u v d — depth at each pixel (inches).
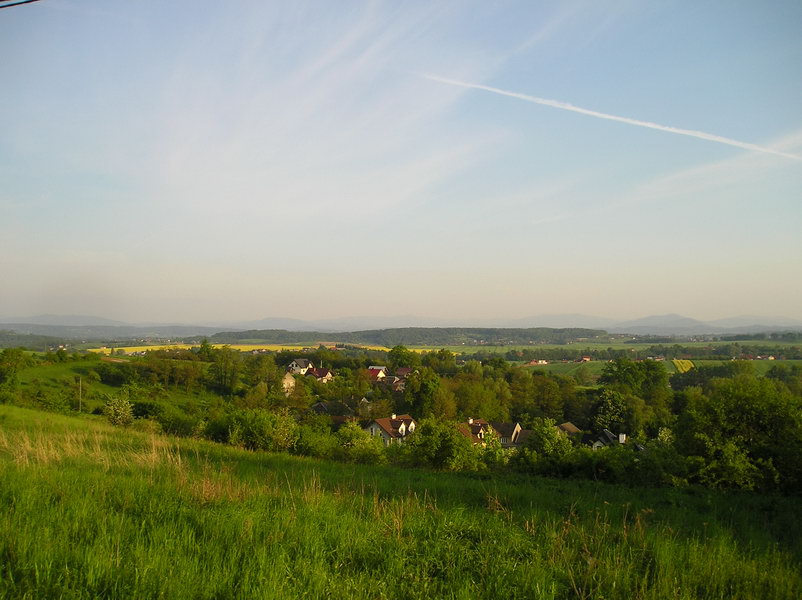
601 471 597.6
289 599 186.7
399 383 3636.8
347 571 216.1
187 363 3095.5
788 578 225.3
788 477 546.6
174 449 693.9
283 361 4685.0
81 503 279.9
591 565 222.5
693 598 204.5
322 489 386.0
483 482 543.2
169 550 220.1
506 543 253.6
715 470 567.8
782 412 574.9
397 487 454.3
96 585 187.6
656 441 656.4
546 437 740.7
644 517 330.3
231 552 222.2
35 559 199.9
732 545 275.4
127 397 2178.9
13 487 306.0
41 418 1033.5
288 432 893.8
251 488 353.7
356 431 1094.4
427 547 243.4
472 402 2822.3
